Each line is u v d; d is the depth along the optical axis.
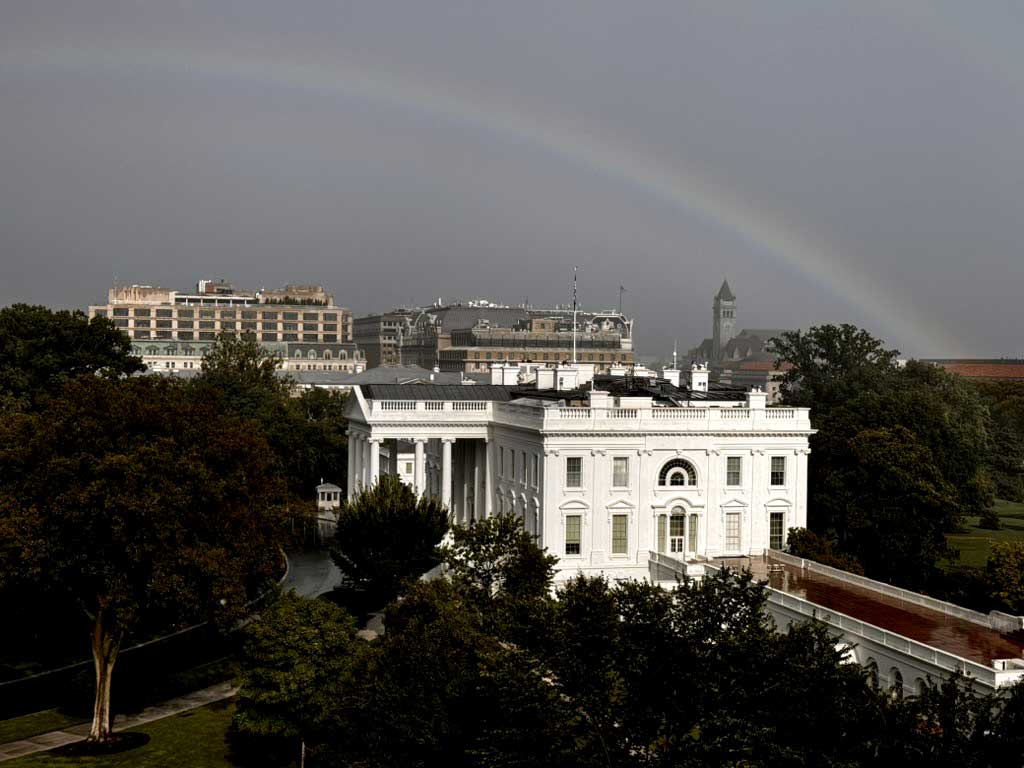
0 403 120.12
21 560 71.38
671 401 115.69
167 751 70.44
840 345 183.75
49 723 75.94
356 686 60.66
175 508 72.69
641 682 48.16
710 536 110.25
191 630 99.25
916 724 47.84
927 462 112.12
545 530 106.50
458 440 133.50
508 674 50.19
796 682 47.12
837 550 108.19
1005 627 75.25
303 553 143.50
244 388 187.75
